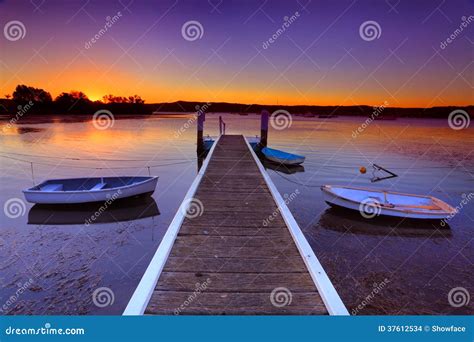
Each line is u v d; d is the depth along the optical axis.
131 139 23.75
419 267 5.58
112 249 6.00
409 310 4.41
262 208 5.22
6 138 22.61
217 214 4.91
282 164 14.43
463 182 11.65
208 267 3.34
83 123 38.12
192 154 17.22
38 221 7.36
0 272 5.10
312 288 3.00
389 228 7.22
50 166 13.38
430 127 44.16
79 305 4.29
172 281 3.08
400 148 20.69
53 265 5.36
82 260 5.54
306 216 7.95
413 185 11.27
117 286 4.77
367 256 5.95
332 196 8.20
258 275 3.20
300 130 37.16
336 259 5.82
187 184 10.93
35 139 22.31
